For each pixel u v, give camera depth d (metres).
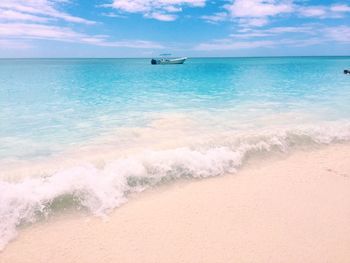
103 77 29.38
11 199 4.41
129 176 5.41
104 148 7.24
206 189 5.46
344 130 8.95
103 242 4.00
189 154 6.22
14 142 7.73
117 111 11.80
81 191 4.86
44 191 4.68
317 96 15.74
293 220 4.55
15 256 3.71
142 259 3.72
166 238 4.10
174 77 29.00
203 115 10.97
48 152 6.96
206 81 24.42
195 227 4.34
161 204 4.94
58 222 4.37
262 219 4.56
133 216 4.58
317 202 5.08
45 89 19.09
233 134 8.28
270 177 6.00
